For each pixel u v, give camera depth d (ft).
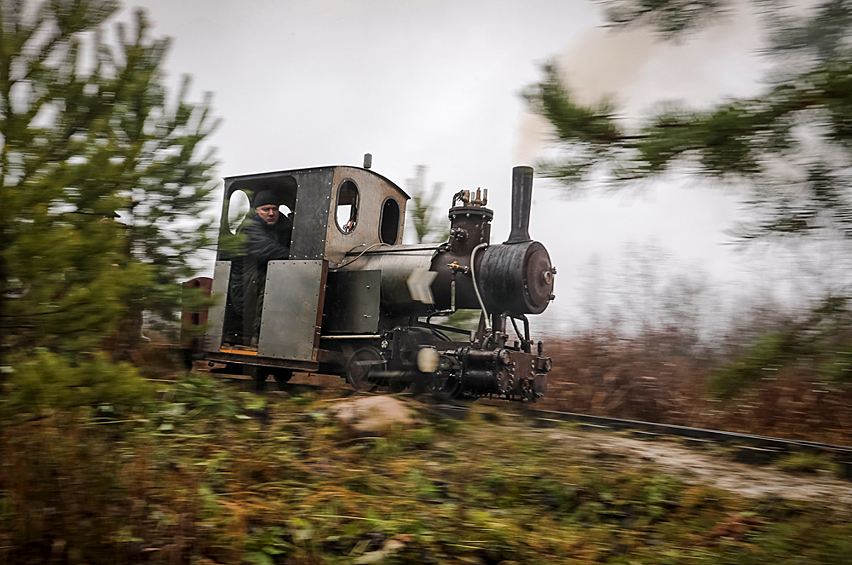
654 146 6.15
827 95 5.51
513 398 21.35
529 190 21.47
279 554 9.06
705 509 11.09
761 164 6.23
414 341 21.43
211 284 24.86
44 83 10.25
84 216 9.18
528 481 12.08
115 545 8.41
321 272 22.02
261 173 25.08
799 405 19.53
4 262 8.16
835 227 6.11
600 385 24.00
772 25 5.79
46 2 10.56
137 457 10.64
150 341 13.00
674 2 6.05
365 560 8.93
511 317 22.03
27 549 8.18
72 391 8.29
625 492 11.67
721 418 20.44
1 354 8.55
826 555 8.97
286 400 18.94
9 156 8.81
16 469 8.93
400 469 12.82
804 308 6.18
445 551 9.40
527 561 9.24
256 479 12.01
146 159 11.46
